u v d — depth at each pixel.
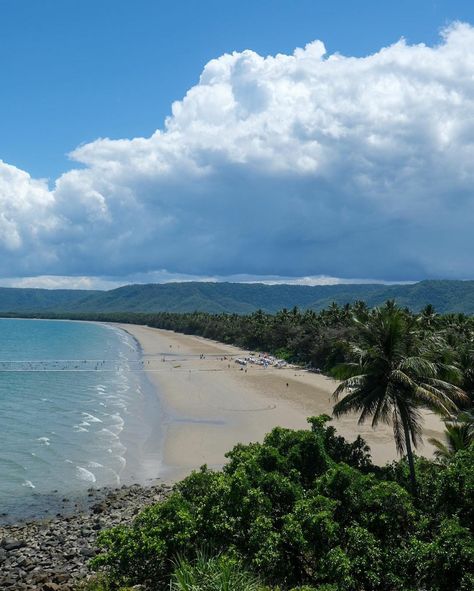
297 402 70.31
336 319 116.38
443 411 27.53
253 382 88.06
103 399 73.19
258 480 21.03
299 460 23.39
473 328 84.56
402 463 27.64
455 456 24.14
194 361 122.06
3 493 37.56
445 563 16.55
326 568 17.25
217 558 15.91
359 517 19.52
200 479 23.23
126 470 42.81
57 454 46.50
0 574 26.20
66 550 28.73
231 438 52.22
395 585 17.22
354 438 49.06
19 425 56.75
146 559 18.42
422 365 27.86
